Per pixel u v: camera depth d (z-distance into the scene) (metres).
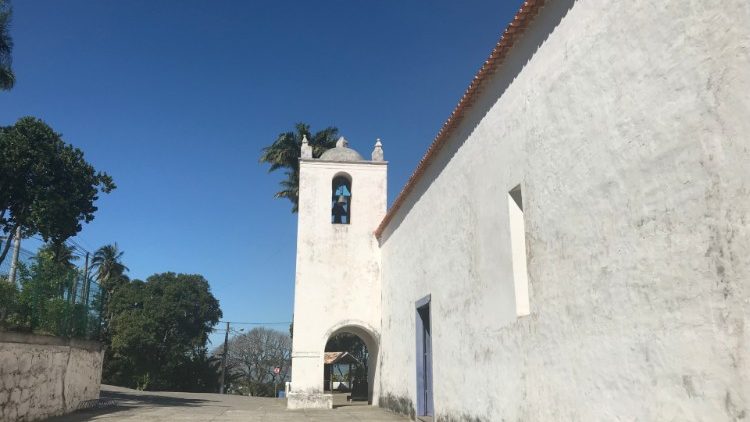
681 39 4.39
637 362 4.80
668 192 4.49
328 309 19.05
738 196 3.78
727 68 3.92
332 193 20.44
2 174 18.94
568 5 6.29
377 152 21.00
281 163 30.30
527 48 7.41
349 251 19.69
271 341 60.06
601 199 5.48
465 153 10.13
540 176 6.89
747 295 3.66
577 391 5.80
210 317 49.06
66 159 20.23
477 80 8.93
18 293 12.06
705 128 4.10
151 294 46.28
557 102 6.50
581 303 5.79
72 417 12.88
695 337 4.11
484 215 9.02
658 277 4.57
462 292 10.10
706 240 4.04
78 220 20.97
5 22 19.09
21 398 10.95
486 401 8.66
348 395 27.09
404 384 14.58
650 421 4.59
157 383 43.22
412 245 14.30
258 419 13.99
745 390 3.62
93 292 16.25
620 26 5.25
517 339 7.50
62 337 13.10
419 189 13.70
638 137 4.91
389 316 17.14
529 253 7.13
